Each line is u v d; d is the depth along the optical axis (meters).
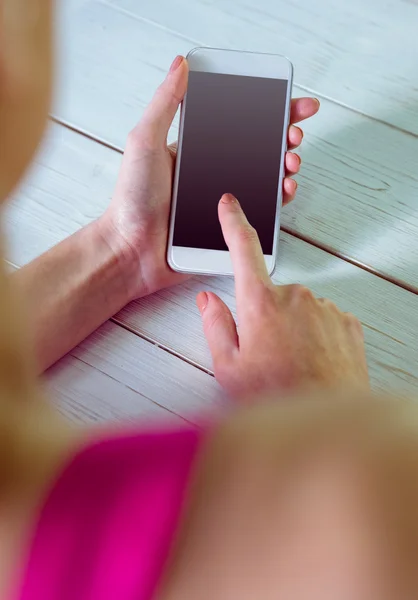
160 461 0.41
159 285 0.77
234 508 0.38
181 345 0.76
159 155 0.75
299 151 0.80
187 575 0.38
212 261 0.76
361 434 0.38
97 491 0.40
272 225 0.76
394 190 0.78
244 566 0.37
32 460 0.38
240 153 0.77
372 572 0.35
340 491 0.37
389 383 0.75
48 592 0.39
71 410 0.74
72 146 0.80
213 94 0.78
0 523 0.38
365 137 0.80
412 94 0.81
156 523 0.39
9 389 0.34
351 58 0.82
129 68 0.82
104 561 0.39
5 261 0.32
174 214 0.76
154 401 0.74
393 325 0.76
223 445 0.40
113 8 0.83
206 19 0.83
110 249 0.76
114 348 0.76
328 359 0.69
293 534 0.37
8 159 0.31
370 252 0.77
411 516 0.35
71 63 0.82
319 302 0.72
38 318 0.73
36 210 0.79
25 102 0.30
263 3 0.83
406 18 0.82
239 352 0.70
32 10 0.29
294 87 0.81
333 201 0.79
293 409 0.41
